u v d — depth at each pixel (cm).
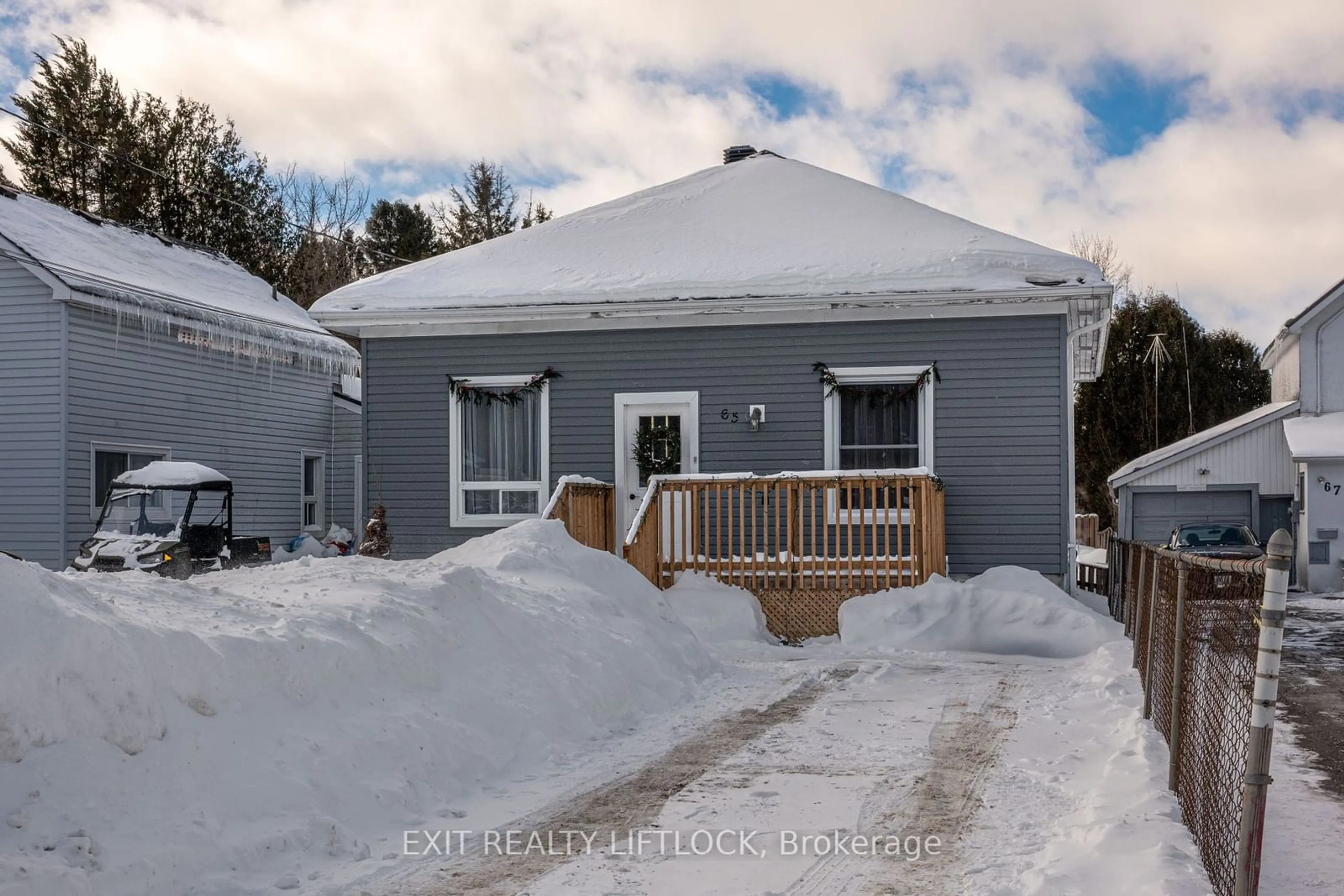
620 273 1564
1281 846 512
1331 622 1658
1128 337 3559
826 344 1476
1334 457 2205
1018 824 543
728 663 1092
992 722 792
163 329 2039
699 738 755
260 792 511
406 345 1605
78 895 402
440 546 1588
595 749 725
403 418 1603
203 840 464
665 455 1518
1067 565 1402
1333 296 2394
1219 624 514
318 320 1574
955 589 1220
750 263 1541
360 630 666
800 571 1279
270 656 581
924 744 725
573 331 1549
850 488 1277
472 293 1555
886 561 1265
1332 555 2258
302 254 4359
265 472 2323
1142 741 682
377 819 547
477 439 1587
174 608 614
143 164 3800
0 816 423
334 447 2559
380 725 607
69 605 503
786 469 1484
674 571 1316
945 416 1439
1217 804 461
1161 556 742
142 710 492
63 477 1805
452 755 630
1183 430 3503
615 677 841
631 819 564
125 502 1559
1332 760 711
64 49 3778
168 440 2050
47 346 1828
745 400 1498
